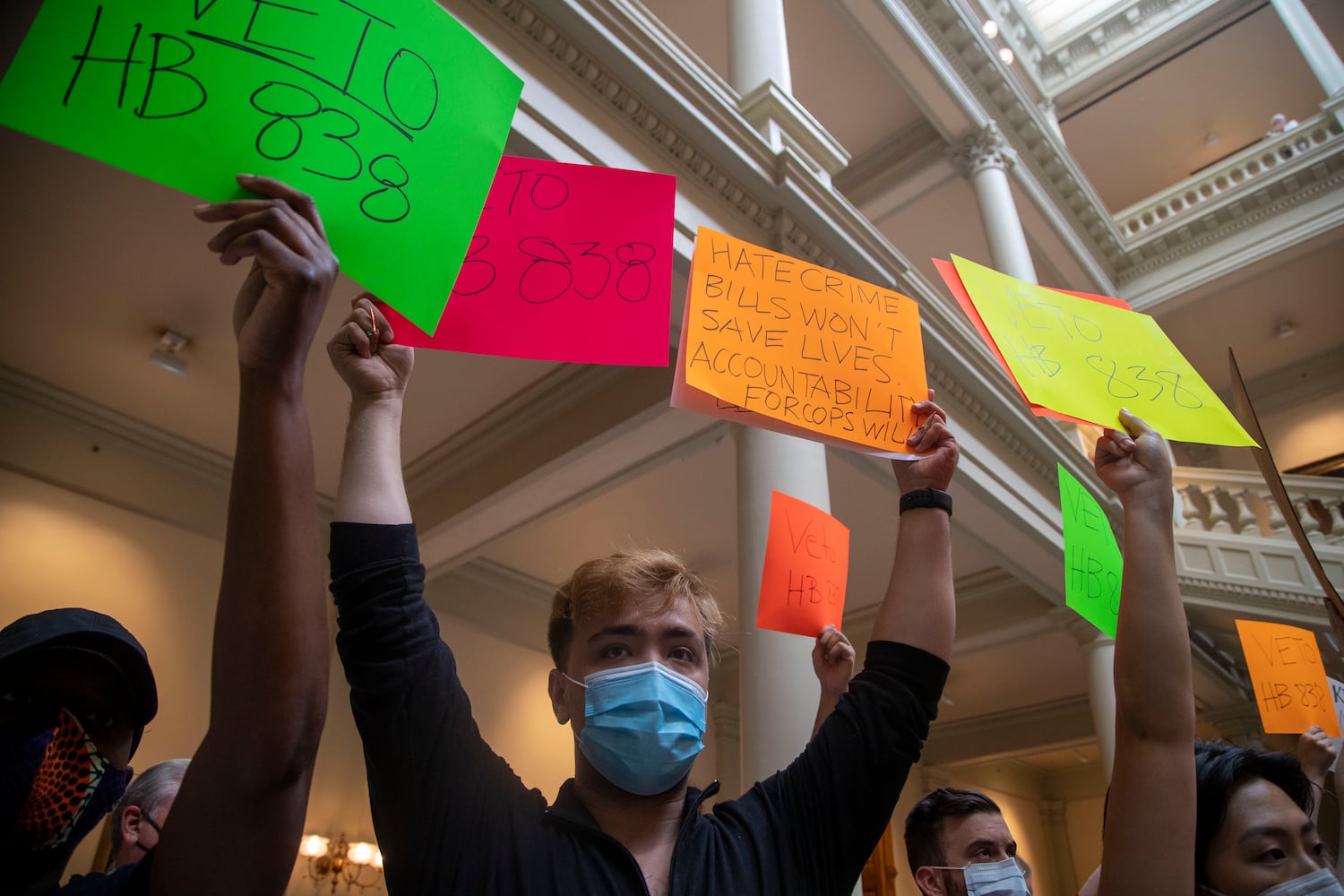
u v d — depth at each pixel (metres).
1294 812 1.28
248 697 0.73
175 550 5.55
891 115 9.24
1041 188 10.05
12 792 0.75
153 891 0.72
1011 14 12.11
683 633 1.15
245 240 0.76
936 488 1.34
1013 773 12.91
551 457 5.33
